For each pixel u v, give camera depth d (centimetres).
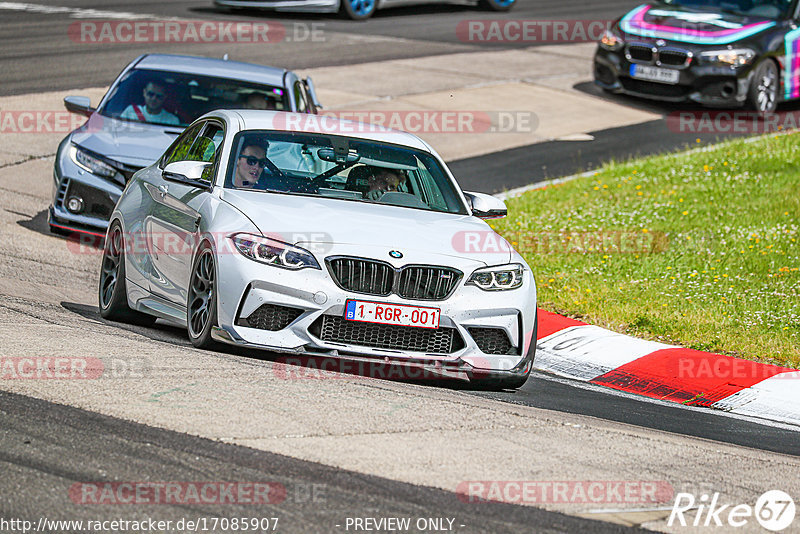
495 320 2605
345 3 9569
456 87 7462
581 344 3319
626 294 3759
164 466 1809
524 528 1702
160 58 4469
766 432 2658
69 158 3969
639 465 2091
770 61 6944
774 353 3219
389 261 2522
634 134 6606
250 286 2486
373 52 8369
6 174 5006
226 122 2989
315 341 2484
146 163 3869
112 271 3162
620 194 5184
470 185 5416
